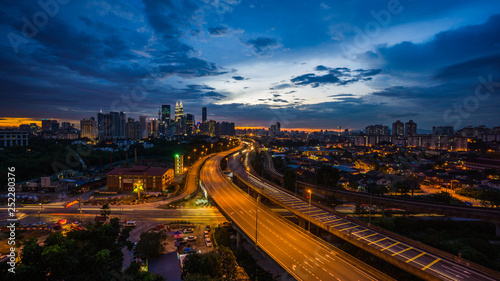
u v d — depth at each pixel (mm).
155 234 69812
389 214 99250
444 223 89188
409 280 57812
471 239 75625
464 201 118062
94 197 119938
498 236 80062
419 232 87250
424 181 156875
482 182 145625
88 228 47844
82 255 39281
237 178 153375
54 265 34406
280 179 148500
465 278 44562
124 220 91188
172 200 115688
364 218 94000
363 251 68812
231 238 80438
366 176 160625
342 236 62250
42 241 73188
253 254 72125
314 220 71625
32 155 172375
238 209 86312
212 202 97062
